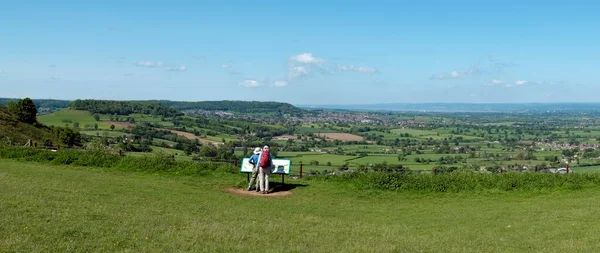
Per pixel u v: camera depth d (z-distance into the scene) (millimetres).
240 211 18656
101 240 12086
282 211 19500
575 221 17344
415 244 13930
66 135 63938
